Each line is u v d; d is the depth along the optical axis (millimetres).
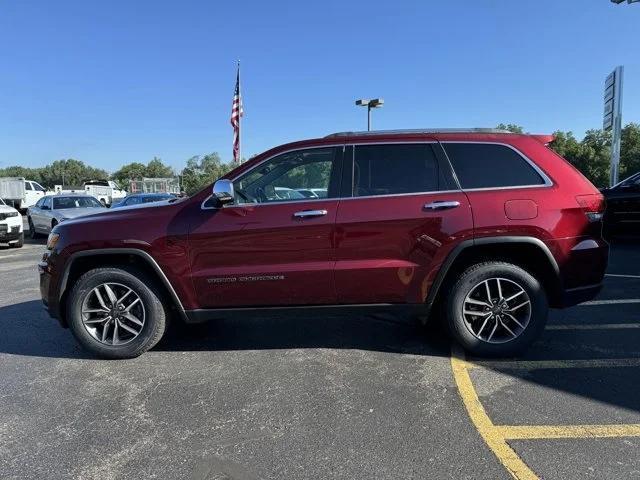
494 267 4266
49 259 4488
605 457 2900
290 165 4434
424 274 4227
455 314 4348
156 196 17328
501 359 4410
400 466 2861
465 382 3947
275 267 4258
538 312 4289
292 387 3928
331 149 4410
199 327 5508
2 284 8273
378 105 25094
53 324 5738
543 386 3848
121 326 4527
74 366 4449
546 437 3125
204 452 3047
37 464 2949
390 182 4320
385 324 5512
